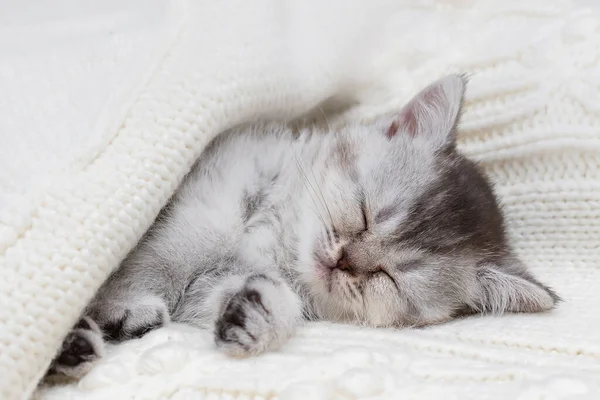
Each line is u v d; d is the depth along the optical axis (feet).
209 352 0.94
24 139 0.99
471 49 1.26
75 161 0.98
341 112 1.31
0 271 0.91
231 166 1.12
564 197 1.21
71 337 0.94
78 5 1.30
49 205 0.95
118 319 1.02
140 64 1.06
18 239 0.93
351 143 1.19
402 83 1.28
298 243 1.13
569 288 1.15
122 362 0.92
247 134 1.17
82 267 0.93
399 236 1.12
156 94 1.04
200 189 1.10
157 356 0.91
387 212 1.13
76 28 1.25
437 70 1.27
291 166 1.15
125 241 0.97
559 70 1.20
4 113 1.02
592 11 1.23
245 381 0.89
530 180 1.23
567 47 1.21
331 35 1.23
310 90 1.21
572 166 1.20
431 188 1.16
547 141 1.20
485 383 0.89
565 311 1.08
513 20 1.26
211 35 1.11
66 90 1.05
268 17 1.16
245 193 1.11
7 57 1.14
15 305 0.90
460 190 1.17
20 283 0.91
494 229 1.18
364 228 1.12
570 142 1.19
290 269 1.13
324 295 1.12
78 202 0.96
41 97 1.04
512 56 1.23
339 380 0.88
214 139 1.13
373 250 1.11
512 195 1.24
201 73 1.06
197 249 1.08
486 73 1.25
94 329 0.96
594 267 1.20
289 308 1.00
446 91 1.19
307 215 1.13
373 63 1.27
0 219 0.93
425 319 1.12
